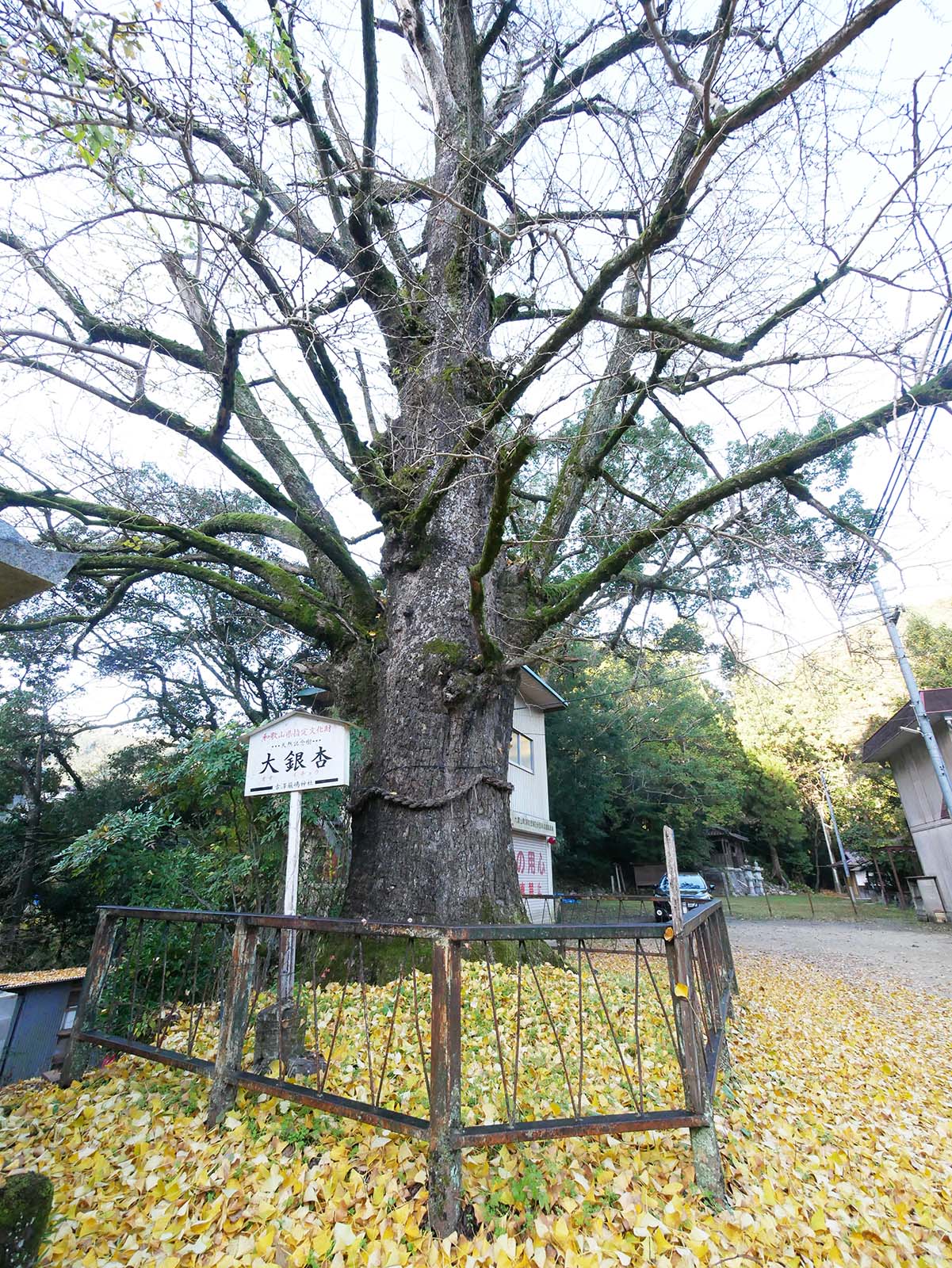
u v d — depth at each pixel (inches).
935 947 468.4
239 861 239.6
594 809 837.8
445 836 219.0
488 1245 85.3
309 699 430.0
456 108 283.4
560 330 169.5
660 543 317.7
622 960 337.7
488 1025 159.6
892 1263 92.9
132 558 265.3
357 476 264.4
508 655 249.9
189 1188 102.2
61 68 145.5
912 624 986.1
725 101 163.9
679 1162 106.6
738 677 355.3
